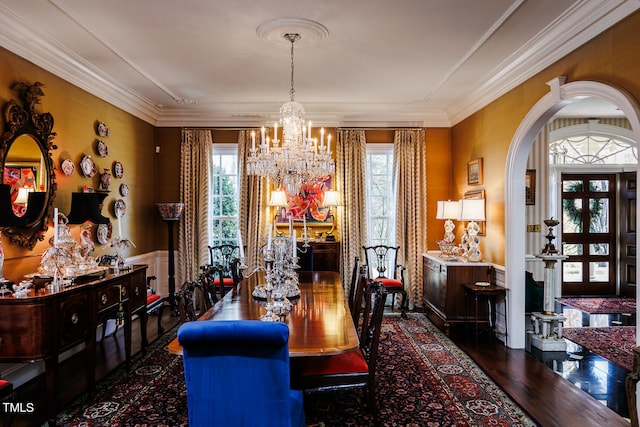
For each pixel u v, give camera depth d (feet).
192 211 20.03
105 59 13.10
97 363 12.53
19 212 10.57
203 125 20.38
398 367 12.18
